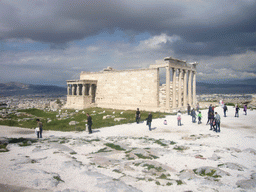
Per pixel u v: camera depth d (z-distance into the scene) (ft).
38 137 83.92
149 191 30.50
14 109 222.89
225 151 53.31
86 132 97.45
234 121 110.42
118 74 202.39
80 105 220.84
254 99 232.32
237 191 30.60
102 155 51.65
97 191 29.43
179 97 181.88
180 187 32.09
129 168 40.75
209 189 31.27
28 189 28.94
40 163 41.93
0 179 31.68
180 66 179.83
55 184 31.12
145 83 179.22
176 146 59.67
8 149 57.06
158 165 42.16
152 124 109.70
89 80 220.64
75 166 40.24
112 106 205.46
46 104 285.23
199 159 47.32
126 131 93.15
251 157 48.83
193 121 110.73
